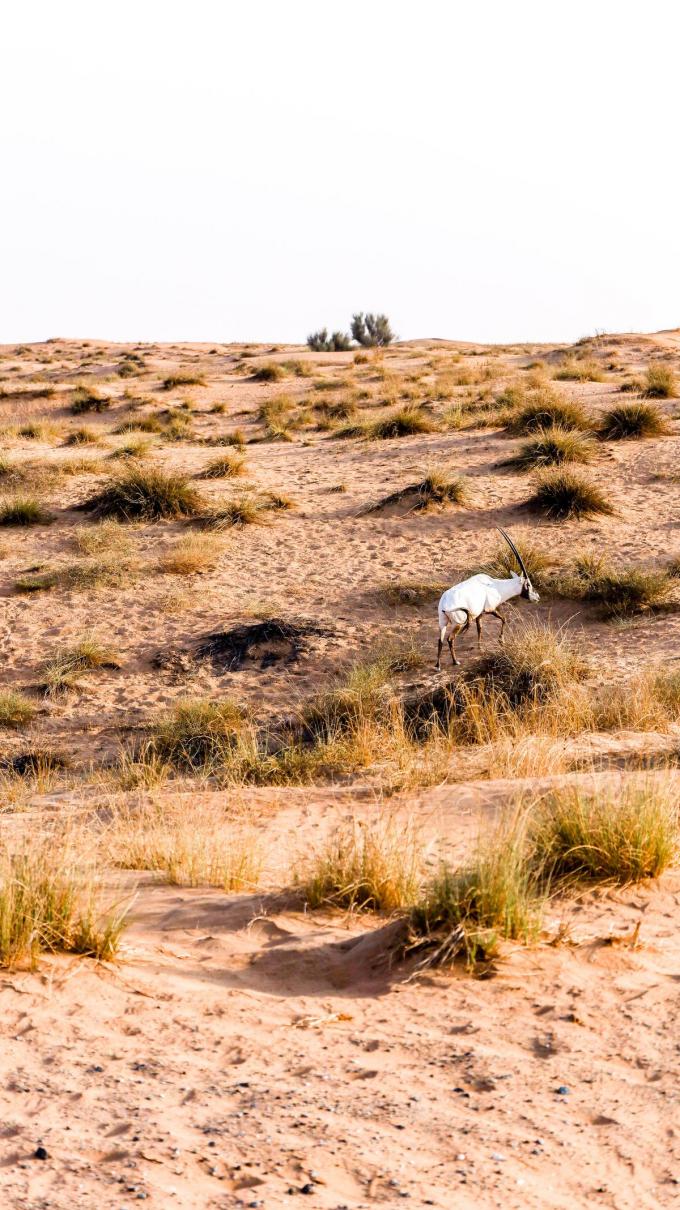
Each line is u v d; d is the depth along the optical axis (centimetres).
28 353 7856
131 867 896
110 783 1344
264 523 2431
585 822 789
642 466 2633
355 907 742
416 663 1691
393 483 2633
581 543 2195
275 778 1272
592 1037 541
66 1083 493
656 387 3544
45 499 2623
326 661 1764
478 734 1340
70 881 684
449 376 4628
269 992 616
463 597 1611
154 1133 447
